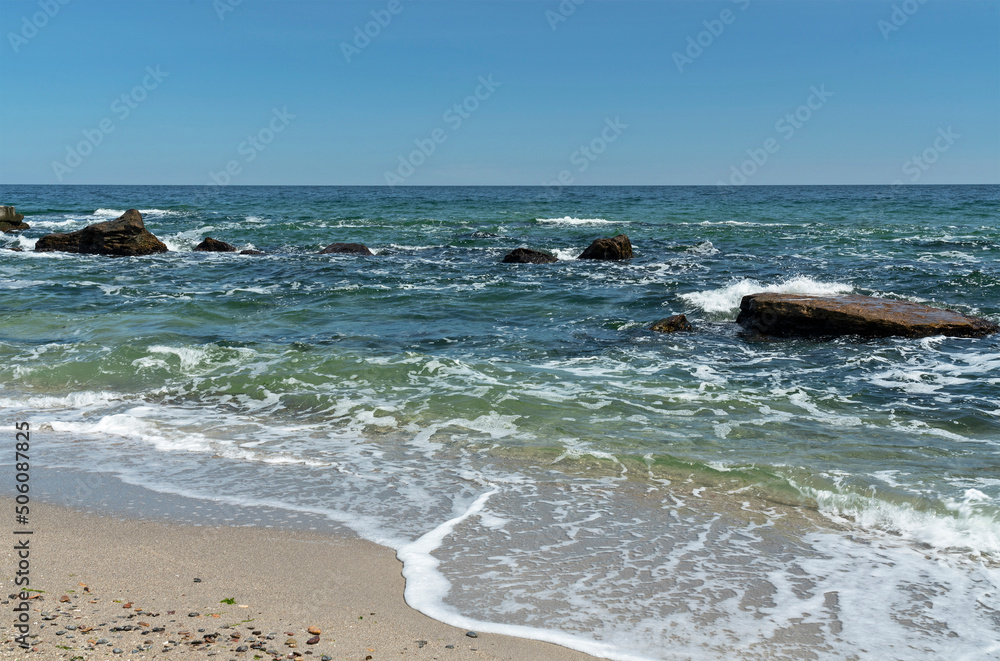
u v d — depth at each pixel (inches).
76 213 2037.4
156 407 376.8
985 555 216.5
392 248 1194.6
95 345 484.7
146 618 176.2
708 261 986.7
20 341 514.3
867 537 229.9
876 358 474.6
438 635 171.9
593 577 201.8
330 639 168.9
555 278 863.1
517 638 171.3
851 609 186.4
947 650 169.3
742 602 189.3
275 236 1411.2
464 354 492.7
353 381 418.6
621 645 169.0
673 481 276.1
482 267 965.8
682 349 509.0
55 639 164.2
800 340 534.6
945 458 297.4
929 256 1002.1
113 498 256.8
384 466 292.5
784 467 284.2
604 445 314.5
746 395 393.7
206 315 625.9
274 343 517.7
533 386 408.8
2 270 919.0
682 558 213.9
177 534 227.8
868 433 331.9
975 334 523.8
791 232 1401.3
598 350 505.0
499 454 306.0
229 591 191.9
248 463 295.3
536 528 233.8
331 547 219.3
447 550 217.6
